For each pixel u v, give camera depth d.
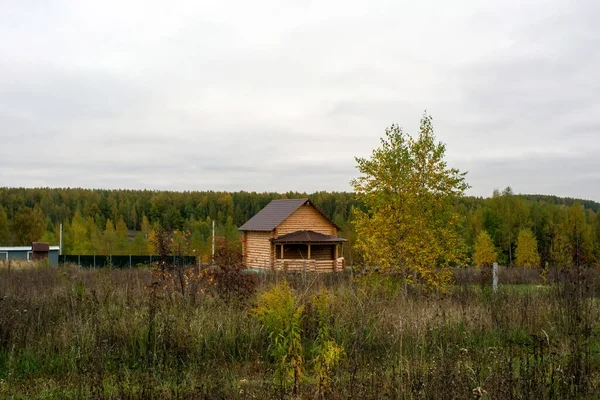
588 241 48.44
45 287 14.77
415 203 15.58
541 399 5.80
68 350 8.61
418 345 9.18
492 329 10.46
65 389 7.18
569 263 15.63
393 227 15.17
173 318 9.51
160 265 12.79
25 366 8.24
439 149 15.73
